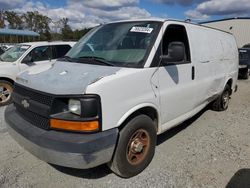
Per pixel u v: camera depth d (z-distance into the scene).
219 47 5.72
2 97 7.21
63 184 3.26
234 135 5.02
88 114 2.71
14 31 43.16
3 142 4.46
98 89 2.75
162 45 3.68
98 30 4.34
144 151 3.53
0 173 3.47
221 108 6.63
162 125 3.84
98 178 3.40
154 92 3.49
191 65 4.33
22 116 3.29
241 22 34.16
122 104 3.01
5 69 7.21
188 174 3.53
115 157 3.13
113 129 2.93
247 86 11.19
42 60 8.09
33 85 3.07
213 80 5.39
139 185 3.25
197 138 4.81
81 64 3.55
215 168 3.70
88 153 2.68
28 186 3.20
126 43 3.71
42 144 2.76
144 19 4.00
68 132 2.77
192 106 4.61
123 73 3.08
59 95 2.76
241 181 3.39
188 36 4.35
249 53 13.72
